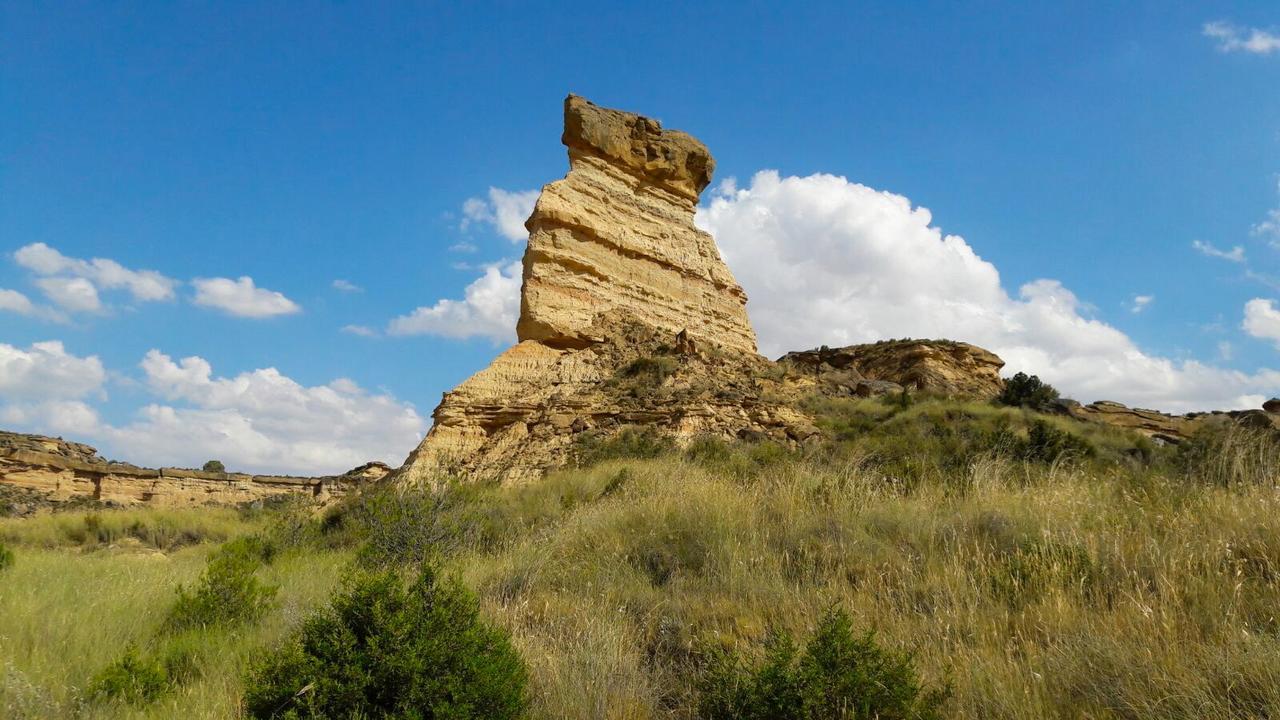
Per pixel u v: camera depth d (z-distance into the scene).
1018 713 5.39
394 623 5.84
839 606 7.52
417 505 14.58
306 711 5.52
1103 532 8.44
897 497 11.43
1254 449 11.44
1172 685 5.41
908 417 33.84
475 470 33.47
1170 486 10.74
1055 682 5.77
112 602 10.34
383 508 15.02
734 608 8.05
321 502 36.19
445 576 10.27
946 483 12.52
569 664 6.87
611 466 25.67
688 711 6.33
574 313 43.22
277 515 26.61
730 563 9.14
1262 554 7.47
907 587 8.01
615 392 36.88
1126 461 24.80
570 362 40.34
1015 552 8.67
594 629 7.59
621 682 6.65
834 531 9.95
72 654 8.10
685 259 50.12
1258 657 5.43
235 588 10.02
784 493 11.81
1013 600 7.48
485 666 5.85
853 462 15.00
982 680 5.84
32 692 6.66
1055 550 8.12
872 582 8.30
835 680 5.77
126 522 32.09
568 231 44.91
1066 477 12.23
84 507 41.38
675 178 52.50
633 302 46.00
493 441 35.88
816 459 19.23
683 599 8.50
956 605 7.15
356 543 17.48
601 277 45.12
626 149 50.47
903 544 9.46
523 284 43.75
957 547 8.77
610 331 42.88
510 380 39.69
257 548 17.84
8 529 29.16
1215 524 8.47
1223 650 5.72
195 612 9.58
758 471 17.72
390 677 5.62
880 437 29.36
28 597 10.18
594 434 33.59
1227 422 30.75
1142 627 6.20
